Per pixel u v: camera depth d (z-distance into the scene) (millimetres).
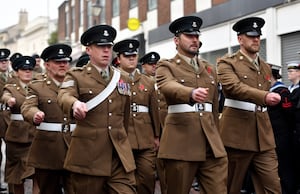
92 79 6832
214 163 7297
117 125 6902
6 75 12602
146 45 25859
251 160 8078
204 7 20094
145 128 9680
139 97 9719
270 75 8289
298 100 9734
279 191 7949
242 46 8109
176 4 22641
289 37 15227
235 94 7688
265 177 7934
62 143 8383
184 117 7273
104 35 6820
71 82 6770
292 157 10031
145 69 11812
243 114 7949
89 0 38844
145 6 26484
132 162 6887
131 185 6824
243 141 7922
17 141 10680
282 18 15398
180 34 7391
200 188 7422
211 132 7328
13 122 10805
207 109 7406
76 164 6758
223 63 8000
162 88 7059
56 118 8414
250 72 7988
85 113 6227
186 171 7246
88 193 6793
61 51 8445
